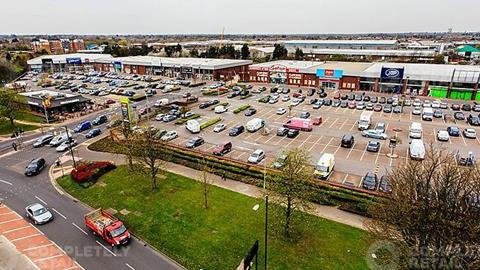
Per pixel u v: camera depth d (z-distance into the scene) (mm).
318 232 32250
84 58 157500
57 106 79250
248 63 132125
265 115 75625
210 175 45312
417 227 21859
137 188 42031
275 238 31547
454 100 86625
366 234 31109
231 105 85438
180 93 102000
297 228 32844
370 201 35562
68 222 35312
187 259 29094
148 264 28797
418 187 23156
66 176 46031
